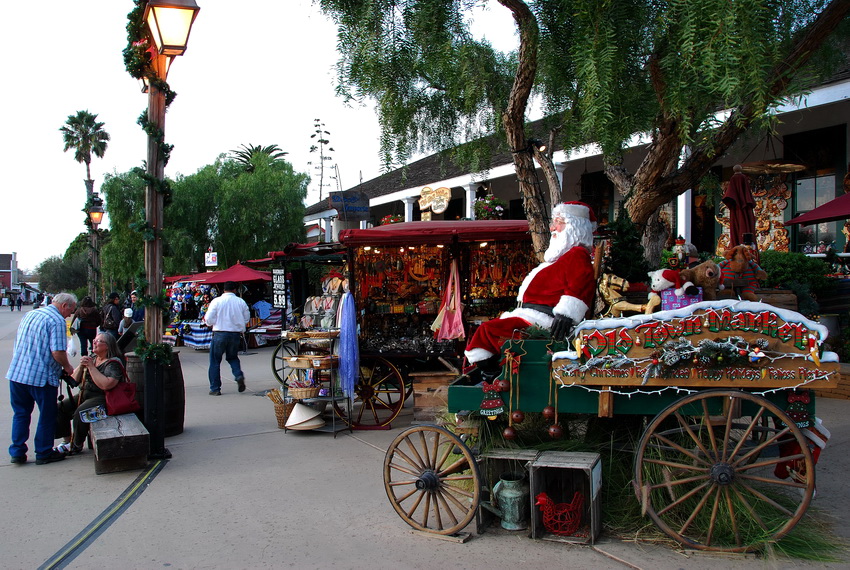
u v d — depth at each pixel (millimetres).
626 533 4027
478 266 8328
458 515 4578
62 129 38031
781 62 5004
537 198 6090
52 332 6102
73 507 4891
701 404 3816
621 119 5336
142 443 5801
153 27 5961
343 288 8195
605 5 4711
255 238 21625
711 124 5238
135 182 21438
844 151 11281
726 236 12805
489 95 7219
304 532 4316
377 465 5910
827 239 11641
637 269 5520
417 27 5809
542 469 4129
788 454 3955
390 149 7027
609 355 3846
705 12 4336
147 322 6359
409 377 7895
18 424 6125
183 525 4484
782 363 3633
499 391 4105
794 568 3555
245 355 15695
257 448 6602
